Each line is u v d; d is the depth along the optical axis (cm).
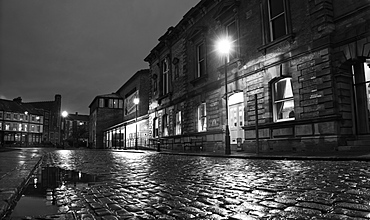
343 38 1167
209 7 2191
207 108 2144
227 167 777
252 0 1711
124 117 5519
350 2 1170
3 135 7681
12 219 261
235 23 1862
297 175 544
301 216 262
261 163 874
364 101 1172
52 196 376
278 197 350
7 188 372
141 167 830
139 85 4484
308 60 1293
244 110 1702
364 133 1164
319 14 1243
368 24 1088
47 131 9256
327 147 1177
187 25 2525
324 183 438
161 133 3080
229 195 373
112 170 742
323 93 1210
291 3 1420
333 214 265
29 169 638
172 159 1229
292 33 1371
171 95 2838
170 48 2919
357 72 1202
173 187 448
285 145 1385
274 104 1516
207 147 2116
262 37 1600
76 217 269
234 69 1834
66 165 920
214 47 2111
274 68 1489
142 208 307
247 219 258
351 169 598
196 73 2377
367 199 322
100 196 376
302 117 1302
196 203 329
